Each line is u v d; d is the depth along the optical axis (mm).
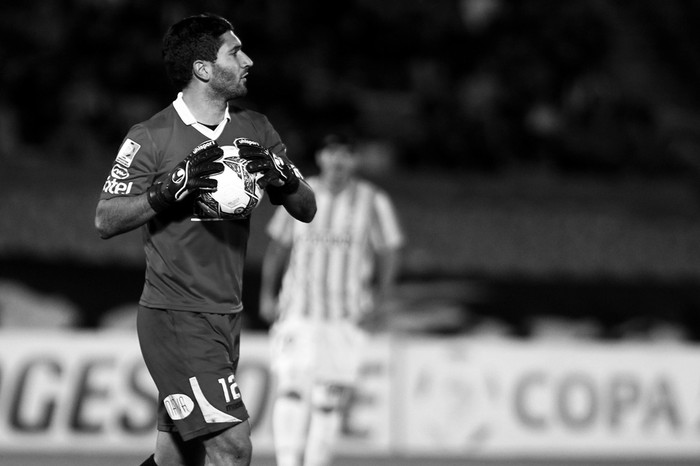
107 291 33062
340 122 45406
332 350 22141
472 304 35094
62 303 32625
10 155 38406
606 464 30297
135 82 44562
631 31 57438
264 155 13523
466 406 31375
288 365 21953
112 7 46375
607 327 35812
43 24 45594
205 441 13633
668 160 47375
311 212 14578
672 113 53281
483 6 53219
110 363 29672
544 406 31719
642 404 32219
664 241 38781
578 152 46312
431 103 47250
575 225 38812
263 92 45031
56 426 29172
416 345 31344
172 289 13609
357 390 30625
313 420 22406
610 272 37062
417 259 35406
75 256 33062
